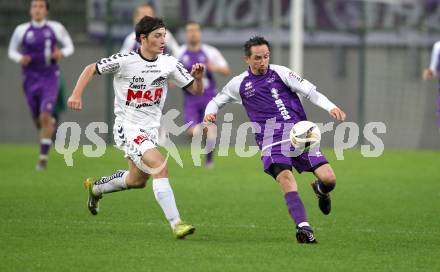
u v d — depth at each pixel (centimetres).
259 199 3653
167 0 7019
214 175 4616
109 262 2231
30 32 4678
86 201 3475
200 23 7106
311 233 2522
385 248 2488
